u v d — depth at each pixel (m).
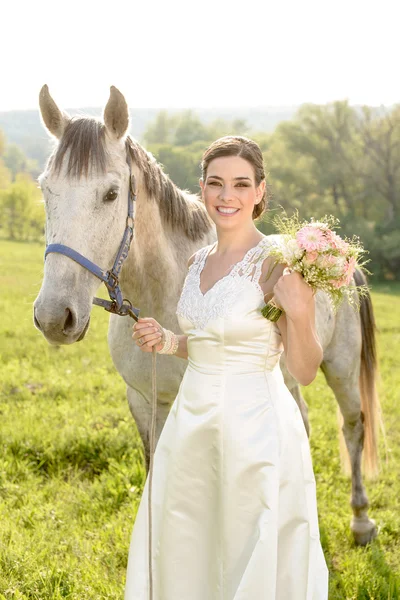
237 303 2.25
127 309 2.85
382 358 10.64
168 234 3.28
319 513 4.28
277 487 2.22
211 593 2.35
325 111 40.66
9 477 4.60
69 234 2.61
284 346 2.32
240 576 2.25
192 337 2.36
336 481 4.90
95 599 3.07
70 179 2.63
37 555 3.35
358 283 4.29
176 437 2.35
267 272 2.30
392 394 7.93
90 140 2.68
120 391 7.07
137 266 3.12
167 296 3.27
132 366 3.32
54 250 2.60
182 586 2.34
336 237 2.17
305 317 2.18
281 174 41.12
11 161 126.12
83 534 3.75
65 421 5.79
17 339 10.19
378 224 38.81
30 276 20.86
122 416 5.96
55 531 3.70
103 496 4.33
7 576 3.18
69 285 2.60
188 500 2.34
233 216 2.40
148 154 3.14
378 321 16.05
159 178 3.17
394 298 25.77
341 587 3.45
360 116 41.00
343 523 4.18
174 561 2.34
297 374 2.29
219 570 2.32
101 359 8.94
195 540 2.35
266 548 2.15
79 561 3.42
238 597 2.11
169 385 3.26
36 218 50.91
